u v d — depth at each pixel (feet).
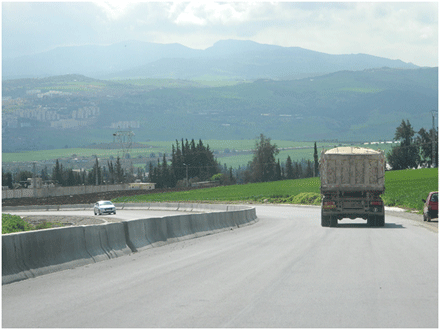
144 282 51.93
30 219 278.67
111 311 39.19
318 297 42.93
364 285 47.96
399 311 37.91
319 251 74.74
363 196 133.49
